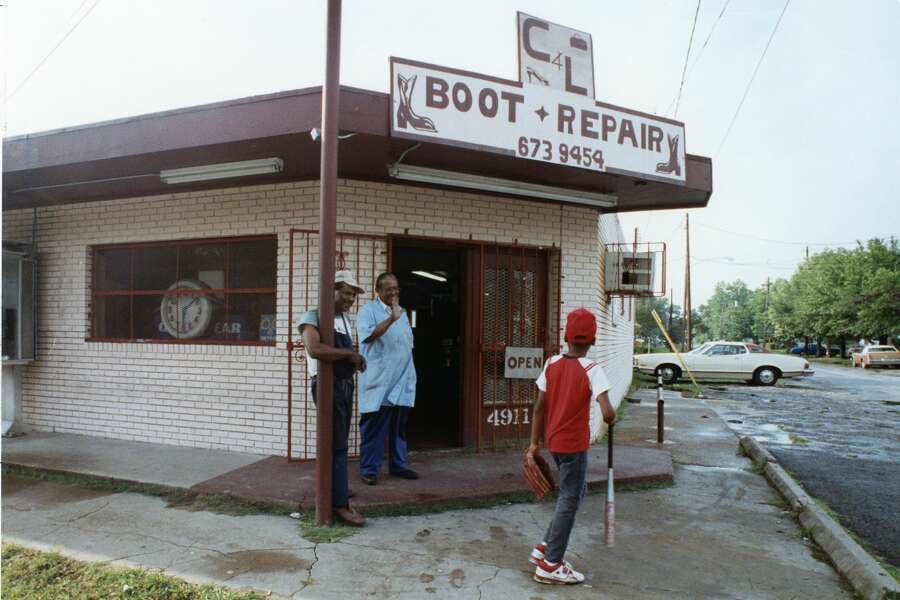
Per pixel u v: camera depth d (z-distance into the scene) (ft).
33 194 23.45
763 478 21.49
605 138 20.51
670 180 21.98
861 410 44.11
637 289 29.73
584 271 24.71
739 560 13.85
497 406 22.85
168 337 23.25
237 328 22.17
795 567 13.56
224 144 17.63
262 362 21.20
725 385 66.74
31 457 20.15
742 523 16.47
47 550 12.98
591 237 24.93
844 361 150.00
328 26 14.05
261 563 12.61
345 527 14.76
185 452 21.20
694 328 361.92
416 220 21.72
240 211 21.86
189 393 22.26
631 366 61.16
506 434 22.93
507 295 23.32
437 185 21.35
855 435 32.63
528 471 12.66
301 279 20.77
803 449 28.22
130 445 22.29
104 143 19.11
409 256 26.68
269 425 21.01
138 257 23.98
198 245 22.89
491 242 22.88
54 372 24.67
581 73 20.68
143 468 18.81
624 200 25.57
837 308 145.69
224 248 22.50
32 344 24.53
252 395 21.30
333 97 14.11
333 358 14.24
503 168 20.26
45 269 24.95
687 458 24.62
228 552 13.12
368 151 18.37
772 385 66.28
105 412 23.70
